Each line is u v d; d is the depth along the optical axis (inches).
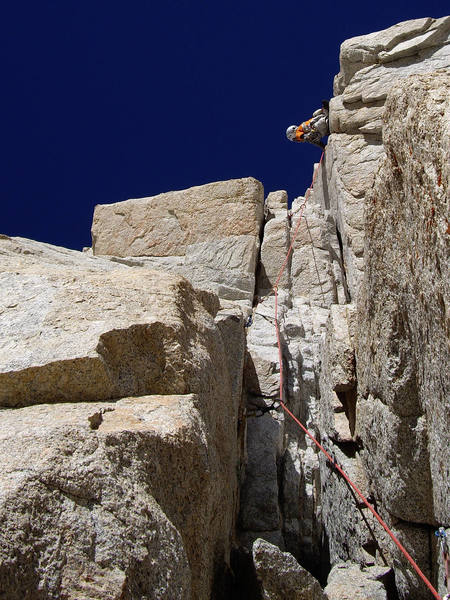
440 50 349.1
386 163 142.1
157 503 101.5
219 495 137.6
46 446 96.4
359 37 367.9
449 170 97.9
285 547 231.0
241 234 370.9
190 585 101.3
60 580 81.7
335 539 216.8
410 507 163.6
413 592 166.6
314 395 287.7
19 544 81.4
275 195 418.3
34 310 140.1
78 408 115.2
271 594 125.2
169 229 392.5
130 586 86.0
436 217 106.7
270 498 235.0
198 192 394.0
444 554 144.5
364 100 357.4
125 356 132.7
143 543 92.0
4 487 86.8
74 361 123.0
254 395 272.8
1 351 127.6
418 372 145.9
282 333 312.8
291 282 357.4
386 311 155.8
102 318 137.4
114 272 166.4
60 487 90.9
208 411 141.1
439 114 105.7
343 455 215.3
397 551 172.4
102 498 93.0
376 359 171.2
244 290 349.1
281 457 260.8
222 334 239.0
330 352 225.3
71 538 86.2
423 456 155.1
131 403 123.8
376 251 155.8
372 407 181.8
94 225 418.6
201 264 367.2
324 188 407.8
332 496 225.3
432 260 113.4
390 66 358.3
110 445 101.7
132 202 412.8
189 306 161.9
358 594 162.6
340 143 361.4
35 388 122.0
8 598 76.7
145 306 146.6
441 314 113.3
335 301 346.9
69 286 149.7
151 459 107.0
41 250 245.1
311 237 369.1
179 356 136.9
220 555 134.0
